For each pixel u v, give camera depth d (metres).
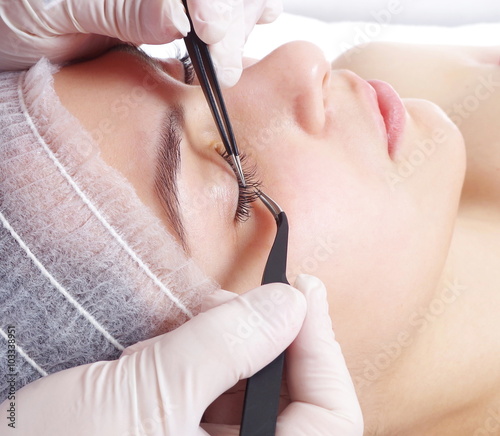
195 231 0.75
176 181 0.74
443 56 1.41
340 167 0.84
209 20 0.73
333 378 0.72
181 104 0.80
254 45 1.59
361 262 0.84
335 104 0.90
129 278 0.72
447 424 1.02
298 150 0.83
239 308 0.69
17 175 0.72
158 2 0.71
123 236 0.72
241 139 0.85
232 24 0.80
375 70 1.43
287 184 0.82
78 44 0.88
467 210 1.24
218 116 0.77
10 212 0.70
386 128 0.92
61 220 0.71
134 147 0.75
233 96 0.87
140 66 0.86
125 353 0.73
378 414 0.97
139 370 0.68
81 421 0.65
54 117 0.76
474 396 1.00
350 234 0.83
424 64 1.40
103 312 0.72
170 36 0.75
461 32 1.65
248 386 0.67
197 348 0.67
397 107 0.94
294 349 0.74
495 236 1.15
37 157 0.73
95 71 0.84
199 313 0.74
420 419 0.99
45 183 0.71
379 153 0.88
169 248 0.73
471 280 1.05
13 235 0.70
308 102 0.85
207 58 0.76
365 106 0.90
